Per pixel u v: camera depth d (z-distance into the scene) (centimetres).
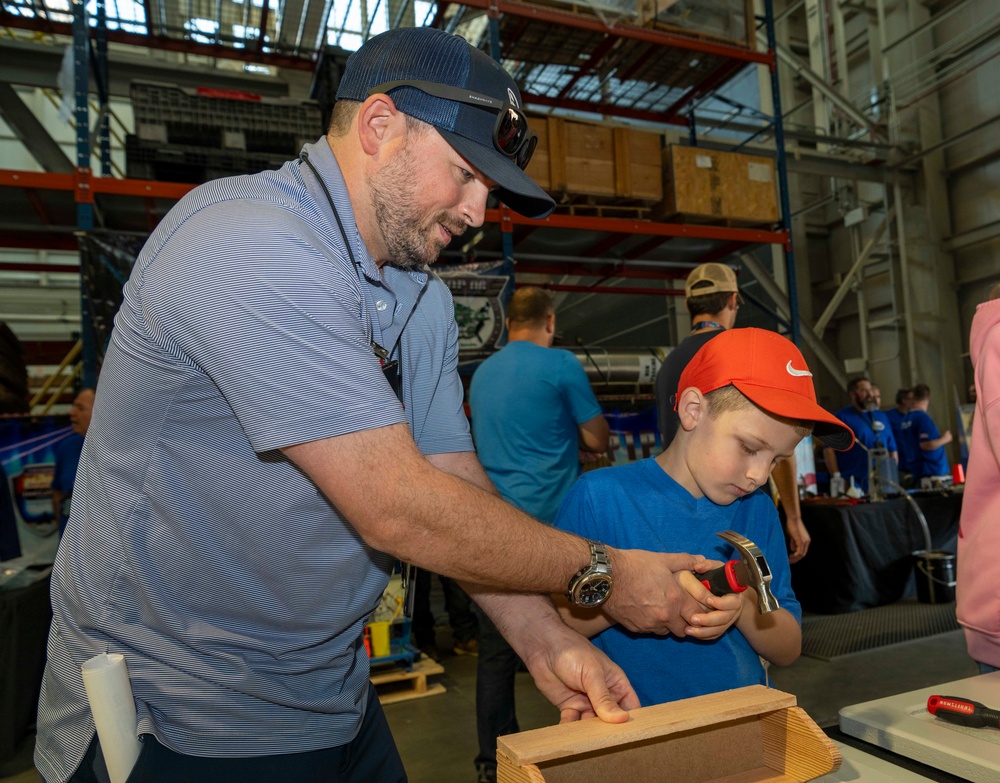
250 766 81
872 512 452
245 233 67
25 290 796
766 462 95
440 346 103
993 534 115
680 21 495
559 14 455
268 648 81
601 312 992
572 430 239
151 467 74
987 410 112
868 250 816
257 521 75
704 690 108
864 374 850
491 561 69
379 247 84
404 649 344
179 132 396
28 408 417
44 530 420
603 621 108
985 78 778
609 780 63
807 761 65
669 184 511
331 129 85
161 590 77
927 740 75
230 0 462
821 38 844
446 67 77
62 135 805
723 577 81
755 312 878
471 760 259
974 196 800
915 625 400
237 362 65
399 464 65
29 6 445
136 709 75
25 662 288
